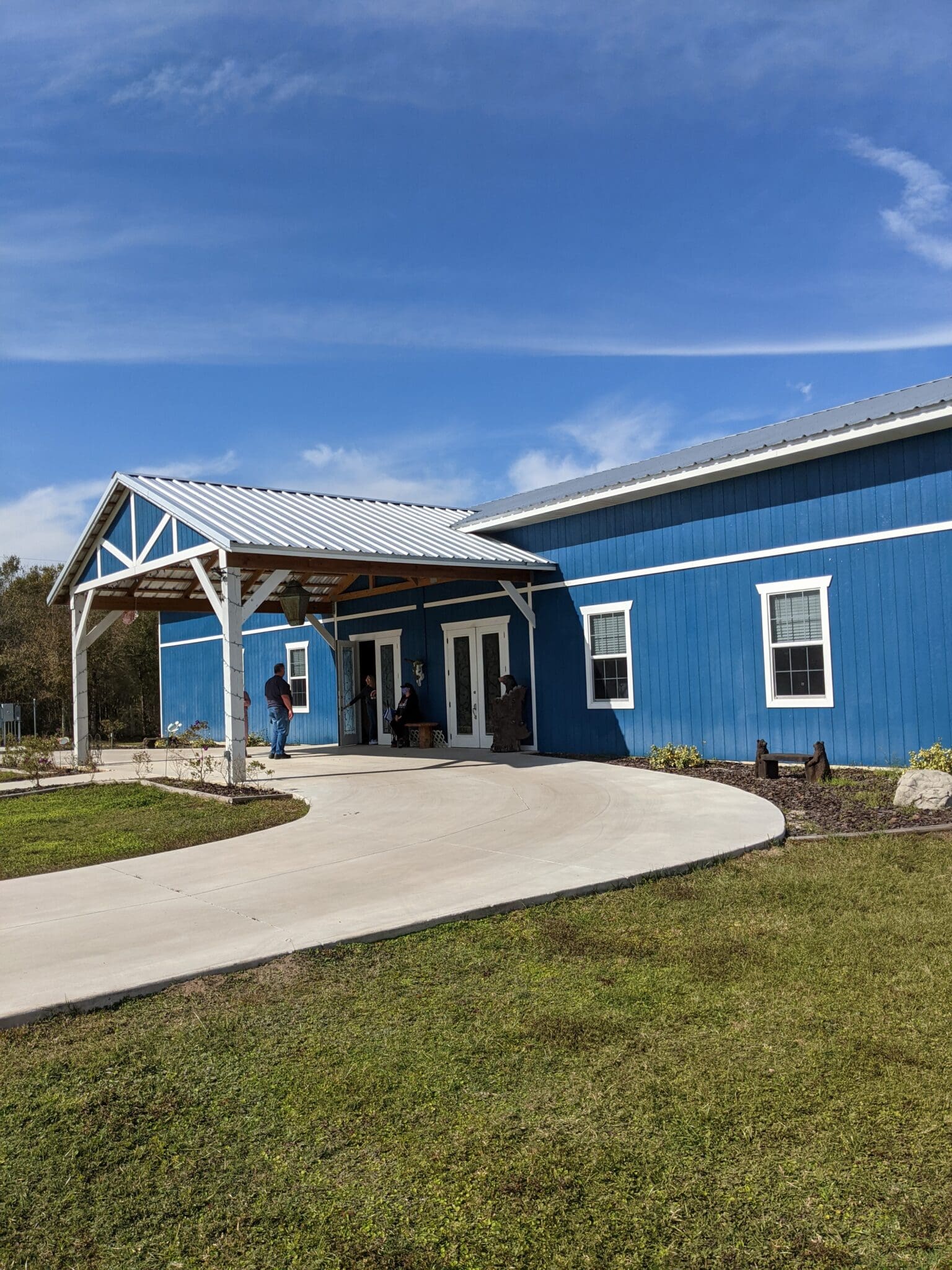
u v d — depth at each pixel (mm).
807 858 7441
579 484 17875
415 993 4832
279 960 5293
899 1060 3949
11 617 38469
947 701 11117
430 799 11109
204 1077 3973
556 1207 3078
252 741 23297
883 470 11766
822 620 12414
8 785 14398
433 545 15562
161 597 19578
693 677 14102
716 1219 3000
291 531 14125
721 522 13727
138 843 9156
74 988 4805
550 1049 4180
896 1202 3053
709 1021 4418
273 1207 3115
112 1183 3260
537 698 16719
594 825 9000
